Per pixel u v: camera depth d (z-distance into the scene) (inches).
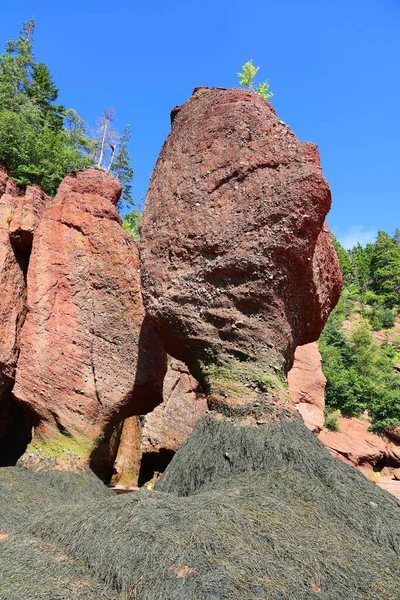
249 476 195.2
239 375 238.2
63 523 172.7
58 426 350.6
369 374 1347.2
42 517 183.6
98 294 384.8
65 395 356.2
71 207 407.8
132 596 133.0
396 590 133.1
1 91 1021.2
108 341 375.6
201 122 294.4
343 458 954.7
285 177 247.3
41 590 136.6
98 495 313.1
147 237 291.3
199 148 285.3
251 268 245.1
